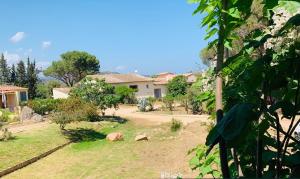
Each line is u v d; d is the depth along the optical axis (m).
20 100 57.72
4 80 77.38
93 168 17.50
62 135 26.67
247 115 1.96
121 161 18.41
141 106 48.16
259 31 2.66
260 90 2.58
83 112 30.02
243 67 2.86
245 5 2.41
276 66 2.36
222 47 2.48
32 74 76.81
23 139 24.44
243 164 3.03
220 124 2.01
